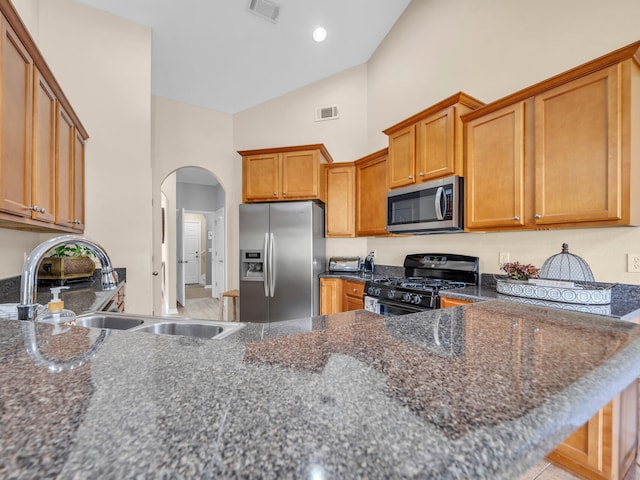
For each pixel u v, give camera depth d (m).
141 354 0.51
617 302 1.69
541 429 0.31
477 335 0.63
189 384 0.40
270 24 3.25
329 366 0.46
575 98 1.68
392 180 2.86
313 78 4.12
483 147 2.16
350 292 3.33
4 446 0.27
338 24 3.39
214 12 3.02
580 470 1.48
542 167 1.82
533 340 0.60
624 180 1.51
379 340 0.59
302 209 3.47
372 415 0.33
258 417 0.32
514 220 1.96
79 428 0.30
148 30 3.06
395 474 0.24
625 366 0.48
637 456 1.53
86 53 2.75
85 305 1.69
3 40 1.23
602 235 1.82
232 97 4.26
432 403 0.35
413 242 3.23
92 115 2.77
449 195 2.29
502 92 2.39
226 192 4.52
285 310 3.49
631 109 1.50
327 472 0.24
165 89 3.98
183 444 0.28
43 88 1.67
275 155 3.67
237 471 0.24
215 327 1.36
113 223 2.85
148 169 3.02
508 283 1.95
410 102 3.27
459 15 2.74
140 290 2.96
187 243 9.39
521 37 2.26
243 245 3.63
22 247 2.25
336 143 4.07
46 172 1.73
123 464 0.25
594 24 1.87
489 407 0.35
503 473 0.26
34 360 0.49
